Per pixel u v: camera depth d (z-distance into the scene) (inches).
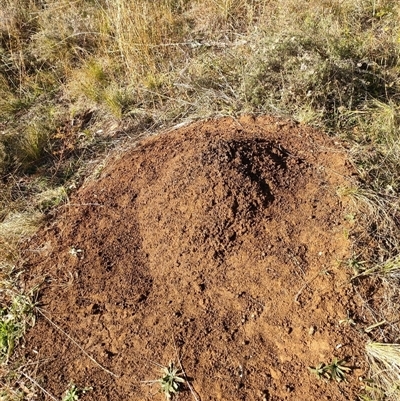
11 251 60.3
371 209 55.2
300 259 52.1
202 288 51.5
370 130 66.7
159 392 45.3
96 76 87.3
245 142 59.8
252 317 48.8
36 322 52.8
